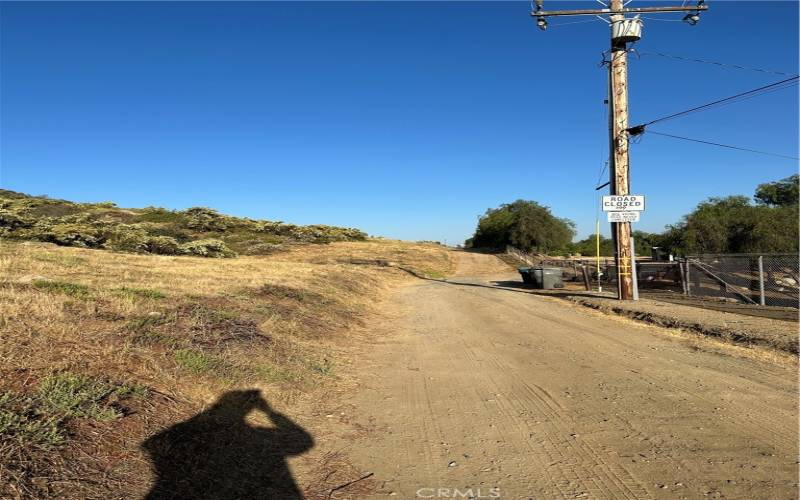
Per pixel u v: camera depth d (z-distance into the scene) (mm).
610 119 16297
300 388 6406
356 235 80125
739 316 11805
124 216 61406
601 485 3930
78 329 5984
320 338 9555
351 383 7094
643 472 4121
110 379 4707
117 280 10758
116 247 29734
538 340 10172
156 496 3385
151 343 6141
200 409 4848
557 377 7238
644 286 22328
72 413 3920
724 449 4523
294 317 10250
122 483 3398
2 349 4797
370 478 4148
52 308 6555
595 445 4719
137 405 4406
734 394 6168
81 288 8469
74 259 15148
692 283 19281
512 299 18625
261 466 4242
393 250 63875
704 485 3865
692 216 32938
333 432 5172
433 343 10219
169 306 8234
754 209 31266
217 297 10031
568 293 20422
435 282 31859
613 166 16219
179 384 5250
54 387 4211
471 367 8047
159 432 4156
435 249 76062
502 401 6184
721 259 18656
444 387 6898
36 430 3561
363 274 25750
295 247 59188
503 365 8109
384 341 10516
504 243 81688
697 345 9250
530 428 5223
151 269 14875
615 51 16109
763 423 5156
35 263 12562
